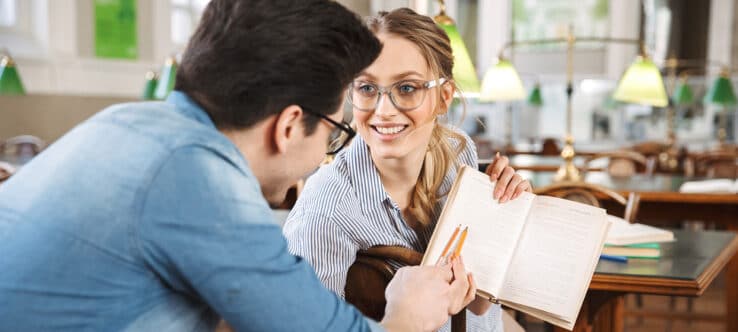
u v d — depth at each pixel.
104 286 0.76
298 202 1.31
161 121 0.82
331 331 0.85
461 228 1.18
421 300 1.00
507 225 1.20
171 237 0.76
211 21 0.84
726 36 8.12
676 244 1.95
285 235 1.29
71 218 0.76
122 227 0.76
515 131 8.91
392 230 1.29
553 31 8.81
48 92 6.42
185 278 0.78
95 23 6.73
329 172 1.30
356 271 1.25
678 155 6.31
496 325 1.46
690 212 3.51
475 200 1.21
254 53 0.81
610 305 2.07
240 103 0.83
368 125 1.24
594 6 8.53
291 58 0.83
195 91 0.85
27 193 0.79
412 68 1.20
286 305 0.81
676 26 8.59
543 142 7.47
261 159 0.90
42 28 6.40
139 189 0.76
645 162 4.79
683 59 8.67
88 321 0.76
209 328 0.88
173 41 7.43
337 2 0.88
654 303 3.89
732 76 7.91
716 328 3.40
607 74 8.50
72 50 6.55
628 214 2.21
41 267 0.75
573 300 1.13
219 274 0.77
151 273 0.78
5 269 0.76
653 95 3.41
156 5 7.21
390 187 1.32
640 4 8.35
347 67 0.88
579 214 1.18
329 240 1.23
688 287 1.55
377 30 1.22
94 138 0.81
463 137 1.42
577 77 8.62
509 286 1.17
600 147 8.38
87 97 6.72
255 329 0.80
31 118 6.31
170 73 4.94
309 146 0.91
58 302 0.75
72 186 0.77
